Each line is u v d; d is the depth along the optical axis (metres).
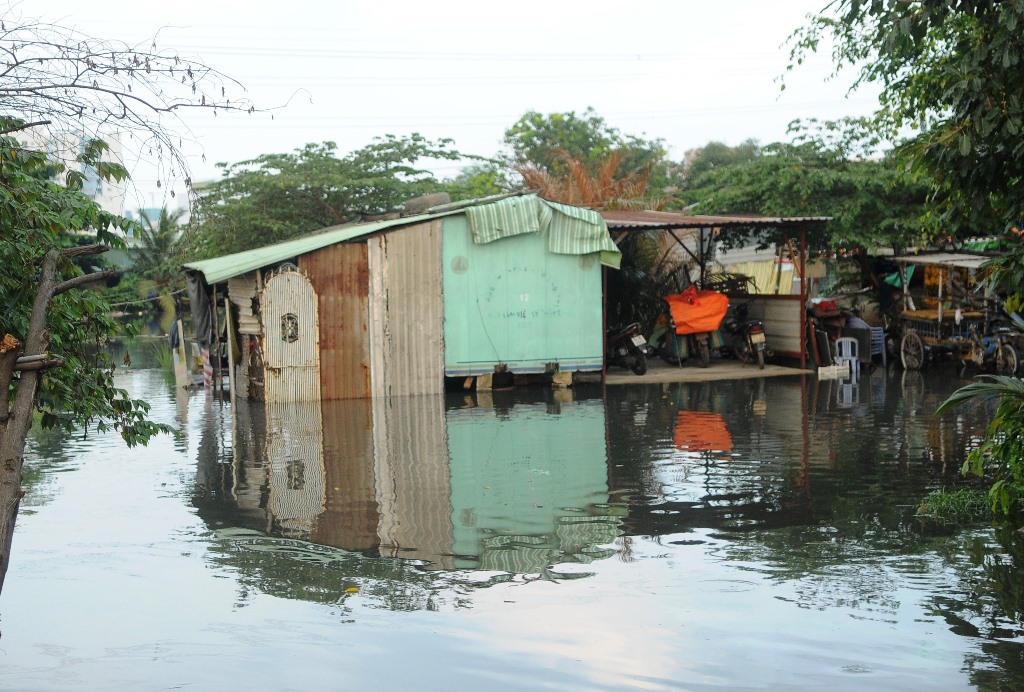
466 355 17.27
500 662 4.88
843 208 21.28
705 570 6.32
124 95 4.50
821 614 5.44
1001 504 7.26
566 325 17.73
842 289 23.62
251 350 16.95
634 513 7.95
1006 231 7.86
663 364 20.83
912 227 19.91
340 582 6.22
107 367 6.09
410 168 29.92
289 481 9.59
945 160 6.91
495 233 17.09
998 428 7.25
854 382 17.36
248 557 6.82
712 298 19.70
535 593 5.92
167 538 7.39
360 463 10.53
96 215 5.60
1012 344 17.17
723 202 22.77
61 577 6.38
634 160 40.38
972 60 6.69
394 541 7.22
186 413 15.41
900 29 6.72
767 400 15.15
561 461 10.39
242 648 5.10
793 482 9.02
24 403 3.92
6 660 4.99
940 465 9.62
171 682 4.68
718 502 8.27
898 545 6.80
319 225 28.36
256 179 27.27
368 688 4.59
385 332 16.75
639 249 22.69
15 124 4.66
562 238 17.59
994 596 5.66
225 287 17.67
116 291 42.03
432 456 10.88
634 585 6.04
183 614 5.63
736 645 5.03
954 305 19.36
